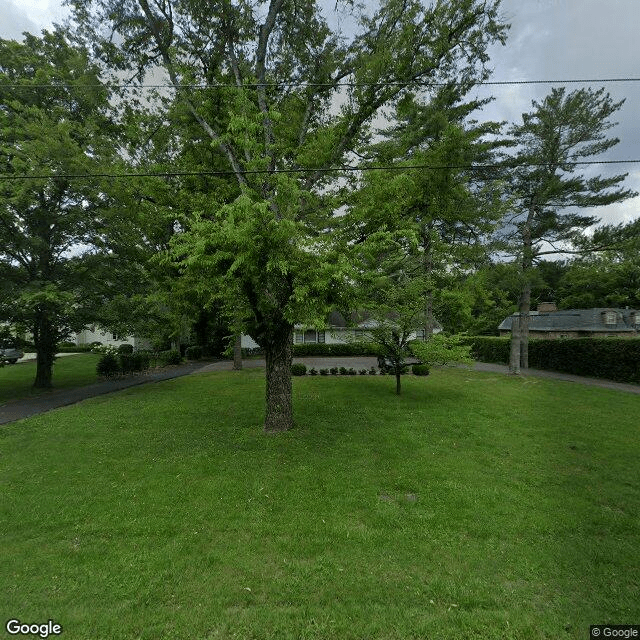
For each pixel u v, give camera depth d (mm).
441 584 3314
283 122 9477
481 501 4871
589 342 17453
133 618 2896
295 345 28438
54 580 3328
